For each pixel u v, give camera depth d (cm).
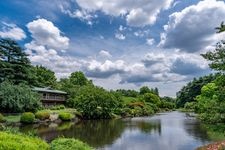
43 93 6184
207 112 1416
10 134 974
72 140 1322
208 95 4141
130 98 10556
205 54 1265
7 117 4116
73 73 10212
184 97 12462
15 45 5556
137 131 3547
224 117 1301
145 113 8331
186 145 2467
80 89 7144
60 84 8706
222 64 1240
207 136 2973
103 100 5922
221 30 1218
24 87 4825
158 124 4569
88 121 5166
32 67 6188
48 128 3678
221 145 1909
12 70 5334
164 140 2780
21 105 4484
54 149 1190
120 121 5250
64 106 6731
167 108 12538
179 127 4028
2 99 4412
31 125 3944
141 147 2400
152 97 11925
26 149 866
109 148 2338
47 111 4784
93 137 2944
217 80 1280
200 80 10600
